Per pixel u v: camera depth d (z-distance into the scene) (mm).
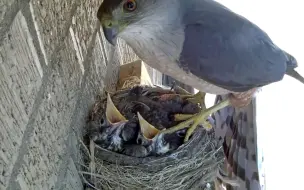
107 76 338
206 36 277
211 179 300
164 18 269
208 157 286
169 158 267
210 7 288
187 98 322
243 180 359
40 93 204
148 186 266
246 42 286
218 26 281
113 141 263
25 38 186
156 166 264
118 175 262
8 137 170
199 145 281
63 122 236
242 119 350
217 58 280
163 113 293
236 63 284
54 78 223
